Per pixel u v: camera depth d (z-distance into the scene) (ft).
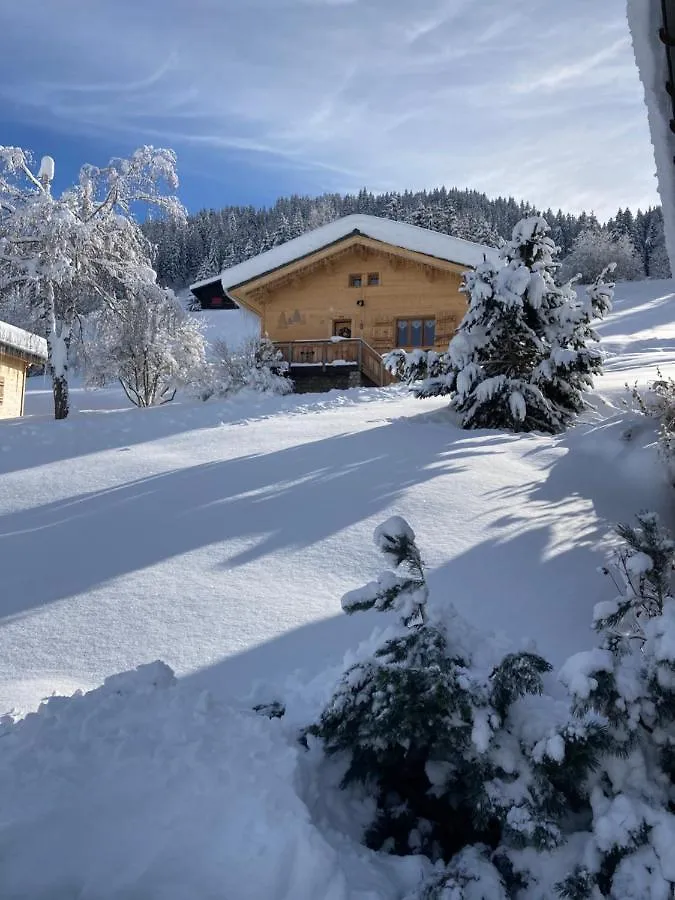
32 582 17.24
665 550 8.61
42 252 56.24
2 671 12.89
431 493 23.00
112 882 6.27
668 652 6.84
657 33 8.63
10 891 6.08
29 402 85.25
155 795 7.25
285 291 70.23
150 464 29.12
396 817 7.80
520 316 34.19
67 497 24.82
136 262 61.77
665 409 28.86
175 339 63.00
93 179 60.70
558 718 7.79
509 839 7.04
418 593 8.87
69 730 8.48
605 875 6.40
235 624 14.71
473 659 8.39
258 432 35.06
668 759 7.11
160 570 17.80
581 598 15.93
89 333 61.67
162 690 9.42
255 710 9.90
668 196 9.97
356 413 40.24
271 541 19.65
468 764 7.55
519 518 20.89
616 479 25.53
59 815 6.90
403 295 67.56
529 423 34.76
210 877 6.31
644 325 97.86
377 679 7.75
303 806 6.86
